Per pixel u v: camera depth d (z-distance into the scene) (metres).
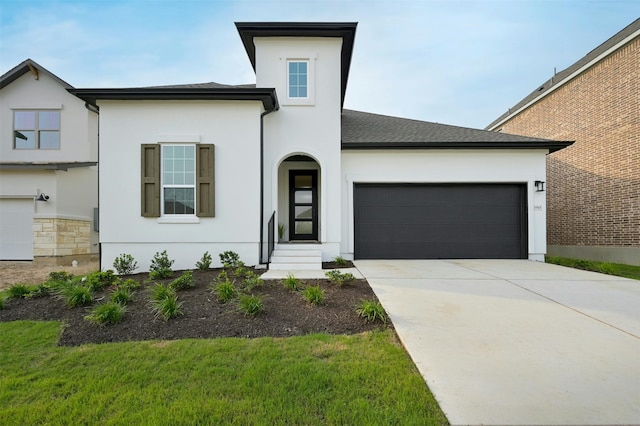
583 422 2.46
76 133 14.84
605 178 12.27
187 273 6.93
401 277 7.28
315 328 4.41
